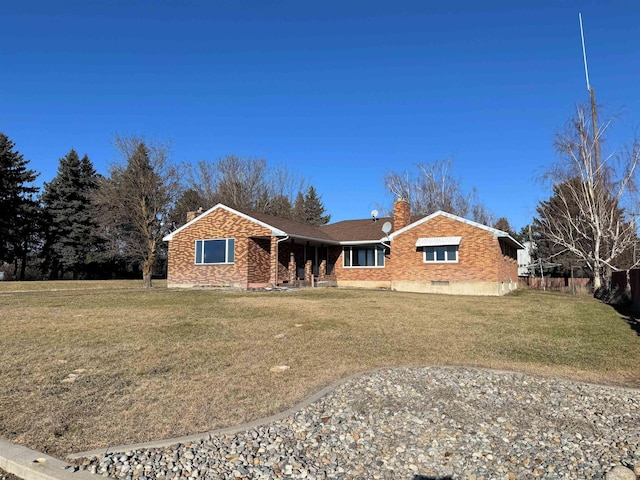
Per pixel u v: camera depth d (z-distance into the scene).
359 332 10.34
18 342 8.80
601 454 4.18
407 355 8.11
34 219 42.97
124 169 29.80
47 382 6.27
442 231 24.92
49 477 3.66
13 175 41.00
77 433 4.59
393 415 5.09
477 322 12.16
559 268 42.56
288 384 6.26
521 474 3.85
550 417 5.07
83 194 44.94
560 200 35.78
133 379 6.45
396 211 28.61
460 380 6.40
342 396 5.70
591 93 27.47
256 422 4.88
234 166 49.84
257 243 25.48
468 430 4.70
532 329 11.16
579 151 27.80
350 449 4.29
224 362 7.47
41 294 19.94
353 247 29.81
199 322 11.46
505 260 27.05
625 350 8.81
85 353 7.96
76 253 44.28
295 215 53.88
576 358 8.11
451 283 24.39
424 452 4.23
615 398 5.73
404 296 20.16
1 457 4.03
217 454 4.13
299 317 12.57
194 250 26.36
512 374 6.78
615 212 27.92
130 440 4.43
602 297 22.98
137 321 11.50
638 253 30.47
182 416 5.07
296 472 3.85
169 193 30.97
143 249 39.16
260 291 22.53
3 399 5.57
